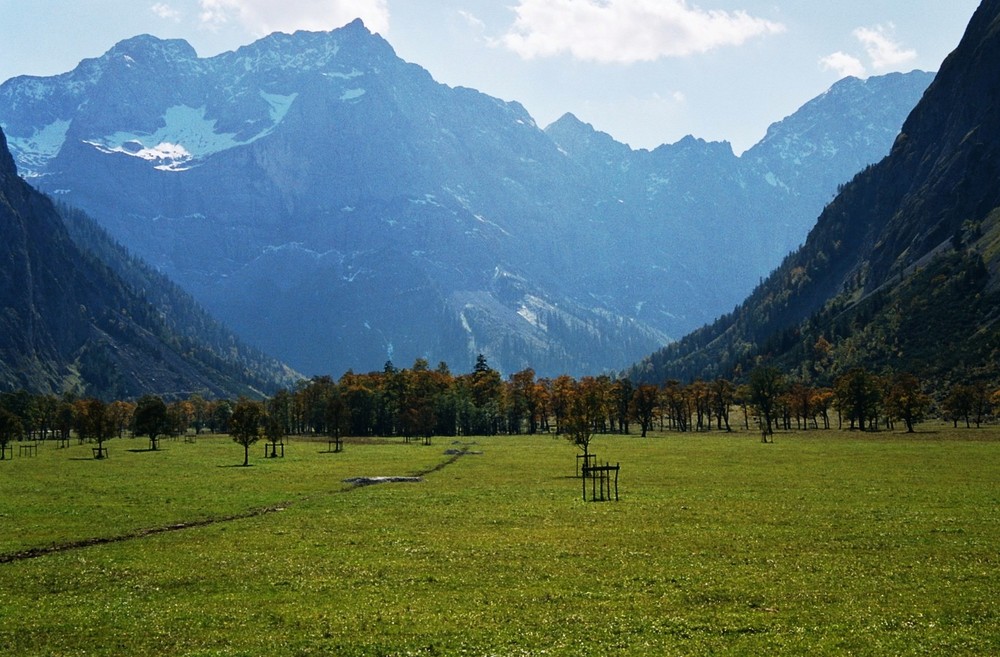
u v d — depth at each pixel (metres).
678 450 151.38
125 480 103.75
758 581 44.91
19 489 93.19
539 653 33.78
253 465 128.50
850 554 51.56
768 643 34.59
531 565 49.53
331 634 36.94
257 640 36.19
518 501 79.12
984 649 33.66
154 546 57.47
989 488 83.75
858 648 33.84
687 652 33.62
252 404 136.75
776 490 84.81
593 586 44.47
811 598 41.41
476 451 160.25
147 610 41.25
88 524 67.56
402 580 46.41
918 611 38.94
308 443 198.88
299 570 49.19
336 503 79.69
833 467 110.00
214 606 41.78
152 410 181.75
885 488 84.94
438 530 62.25
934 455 126.69
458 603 41.59
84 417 157.50
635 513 69.75
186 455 156.75
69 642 36.47
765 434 184.75
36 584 46.88
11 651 35.41
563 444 181.12
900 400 196.12
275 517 70.56
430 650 34.69
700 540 56.72
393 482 100.38
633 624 37.53
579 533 60.09
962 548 52.81
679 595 42.31
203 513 73.88
